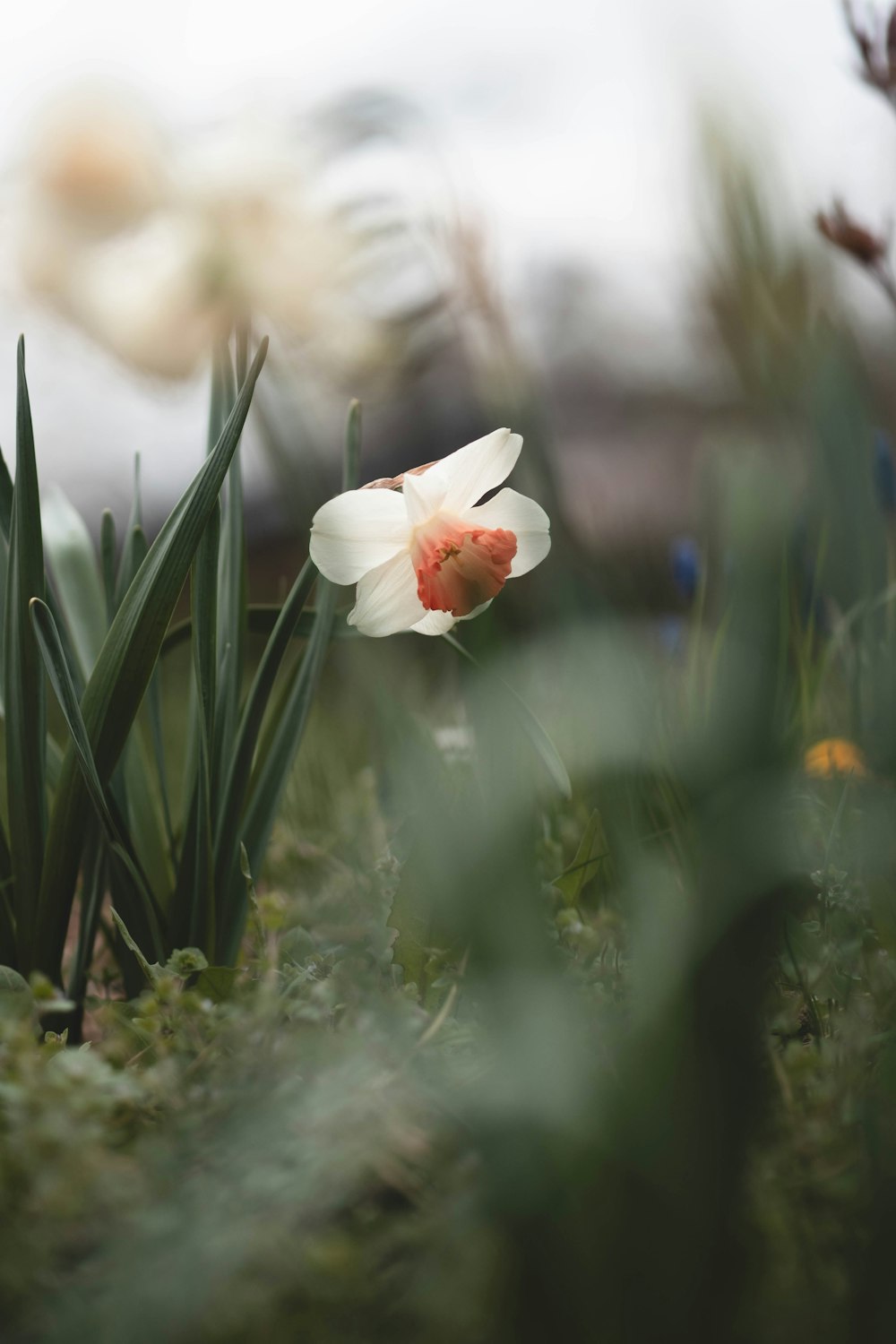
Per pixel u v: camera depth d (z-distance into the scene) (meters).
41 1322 0.56
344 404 1.04
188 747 0.79
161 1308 0.54
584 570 0.98
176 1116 0.61
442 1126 0.58
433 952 0.68
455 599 0.71
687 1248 0.50
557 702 0.79
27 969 0.72
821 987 0.69
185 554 0.70
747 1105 0.51
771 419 0.97
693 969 0.50
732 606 0.57
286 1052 0.61
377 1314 0.56
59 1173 0.57
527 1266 0.52
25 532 0.70
